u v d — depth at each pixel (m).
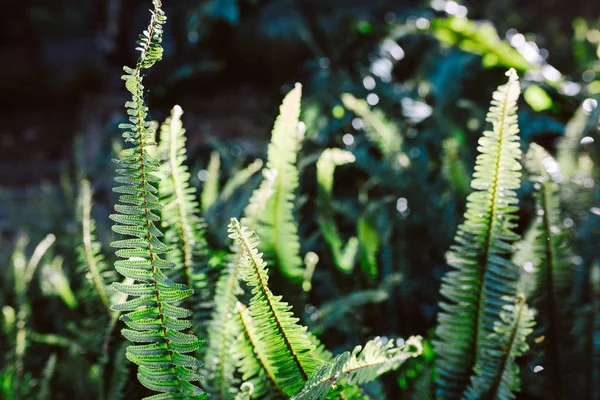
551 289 0.90
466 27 1.89
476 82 1.98
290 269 0.86
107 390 0.84
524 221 1.26
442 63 2.04
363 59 2.37
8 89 8.38
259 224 0.88
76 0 8.32
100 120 5.58
